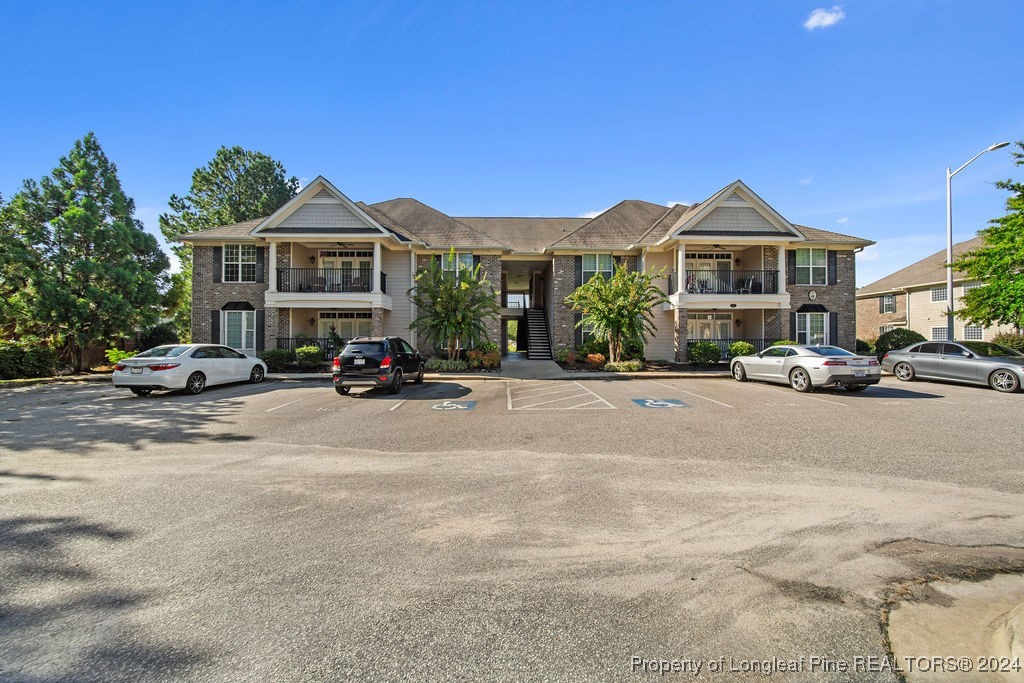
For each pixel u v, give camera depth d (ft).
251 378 53.47
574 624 9.48
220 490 17.52
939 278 97.71
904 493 16.98
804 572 11.52
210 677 8.07
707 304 71.72
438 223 81.00
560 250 76.89
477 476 19.22
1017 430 27.17
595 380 56.54
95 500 16.43
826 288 76.64
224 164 133.59
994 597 10.43
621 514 15.19
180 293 106.22
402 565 11.90
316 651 8.73
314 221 71.15
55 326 69.10
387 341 44.50
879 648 8.76
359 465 20.89
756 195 73.36
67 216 70.18
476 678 8.05
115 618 9.70
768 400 39.04
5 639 9.04
